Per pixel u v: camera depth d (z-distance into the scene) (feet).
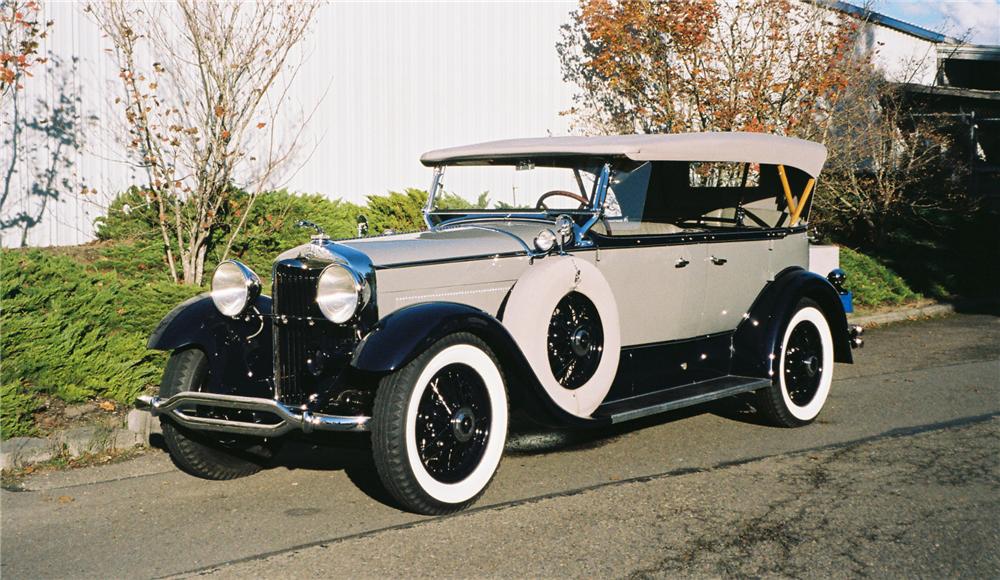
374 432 13.32
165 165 31.50
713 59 40.73
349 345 14.43
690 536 13.03
